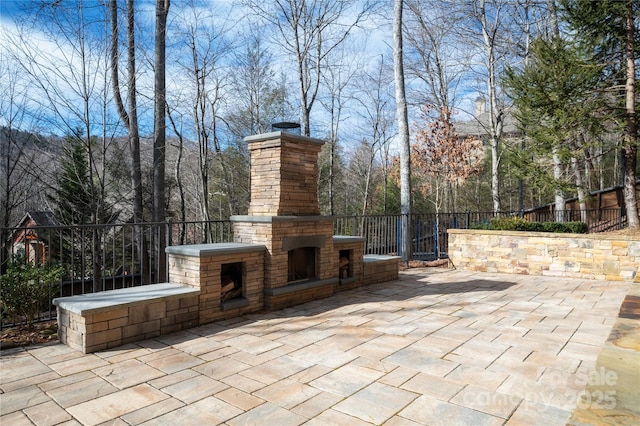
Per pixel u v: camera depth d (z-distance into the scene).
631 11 10.17
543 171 12.56
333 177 23.16
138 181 8.70
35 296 4.68
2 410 2.92
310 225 6.44
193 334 4.73
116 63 6.96
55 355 4.02
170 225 6.20
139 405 3.00
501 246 9.45
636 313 2.16
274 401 3.06
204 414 2.86
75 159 7.62
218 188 19.23
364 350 4.18
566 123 10.92
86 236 8.05
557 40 11.30
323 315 5.58
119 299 4.46
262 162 6.20
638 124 10.86
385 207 24.00
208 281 5.19
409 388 3.27
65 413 2.88
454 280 8.44
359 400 3.07
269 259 5.84
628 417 1.12
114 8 6.86
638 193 15.81
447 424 2.71
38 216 9.52
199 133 11.98
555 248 8.87
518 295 6.89
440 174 20.00
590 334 4.70
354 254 7.54
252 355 4.04
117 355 4.04
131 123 8.41
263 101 18.53
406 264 10.55
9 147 8.12
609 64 11.12
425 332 4.79
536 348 4.22
